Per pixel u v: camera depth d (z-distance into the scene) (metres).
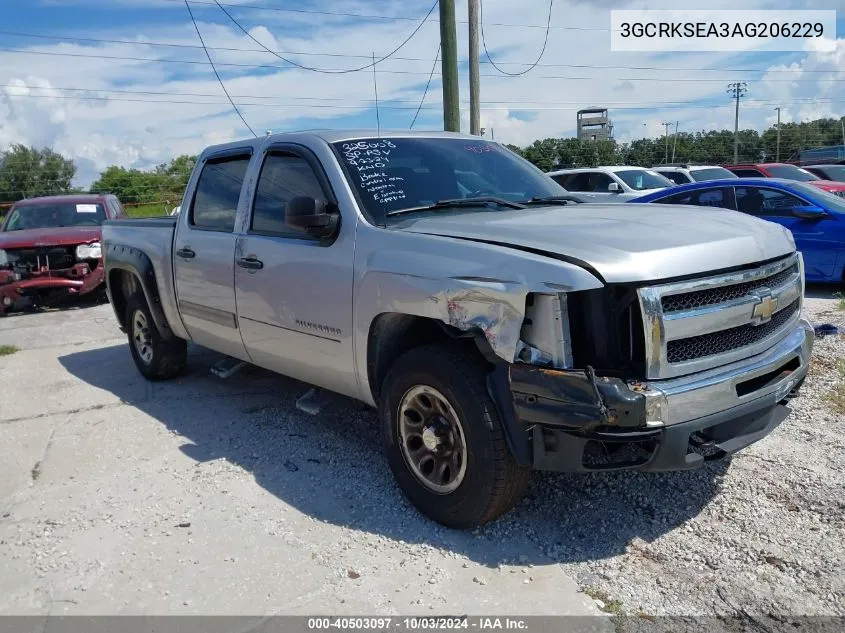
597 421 2.87
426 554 3.33
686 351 3.10
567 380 2.92
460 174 4.51
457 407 3.31
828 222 9.18
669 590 3.00
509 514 3.66
